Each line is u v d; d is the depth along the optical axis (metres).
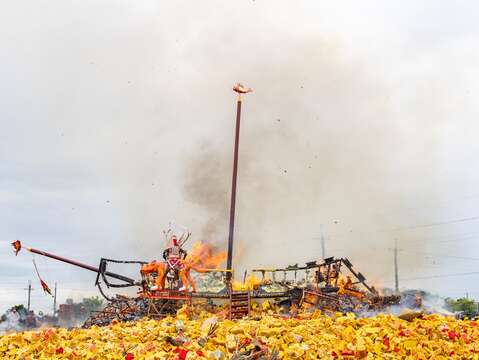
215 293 21.20
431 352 13.48
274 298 21.02
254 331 14.83
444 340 14.48
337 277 24.05
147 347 13.60
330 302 21.25
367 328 14.91
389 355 13.12
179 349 13.16
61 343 14.35
